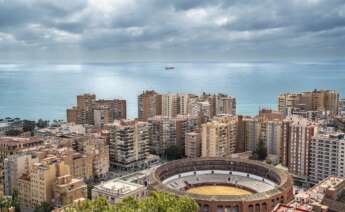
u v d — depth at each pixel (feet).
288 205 553.64
